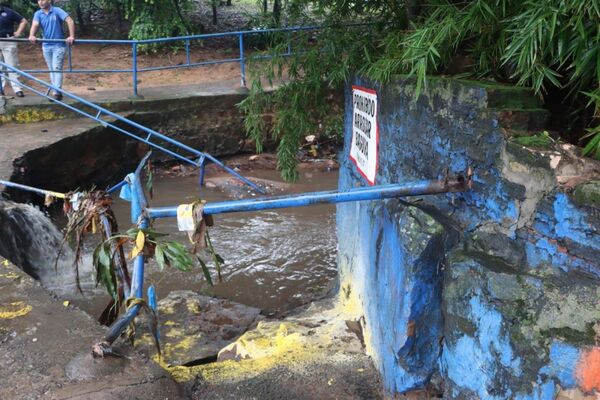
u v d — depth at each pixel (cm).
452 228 245
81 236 290
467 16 239
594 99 210
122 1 1384
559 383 181
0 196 557
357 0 379
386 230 292
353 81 395
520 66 220
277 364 317
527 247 206
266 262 604
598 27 190
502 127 217
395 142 310
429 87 265
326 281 564
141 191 272
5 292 315
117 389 235
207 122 955
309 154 969
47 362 253
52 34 880
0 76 810
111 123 854
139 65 1269
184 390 259
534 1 217
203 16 1650
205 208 248
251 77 473
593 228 175
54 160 743
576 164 189
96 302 518
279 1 446
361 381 304
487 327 210
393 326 269
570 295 183
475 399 221
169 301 493
